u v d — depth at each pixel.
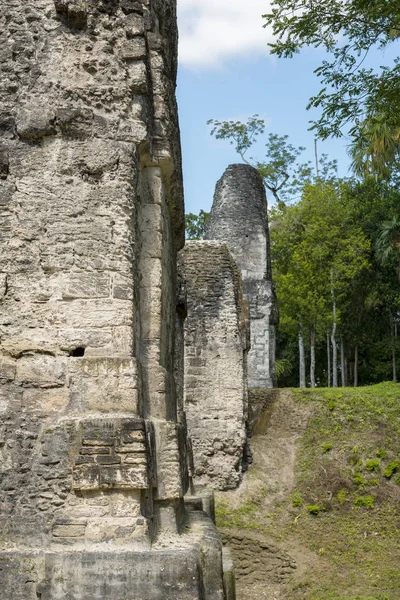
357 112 10.37
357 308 35.56
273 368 21.20
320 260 31.70
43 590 4.16
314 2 10.11
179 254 15.47
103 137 5.16
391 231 29.98
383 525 13.84
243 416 14.96
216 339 15.12
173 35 6.75
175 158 6.02
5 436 4.60
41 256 4.92
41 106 5.11
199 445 14.78
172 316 6.80
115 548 4.31
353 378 38.28
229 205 21.98
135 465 4.42
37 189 5.02
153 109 5.66
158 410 5.14
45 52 5.25
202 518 6.00
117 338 4.81
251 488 14.79
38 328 4.81
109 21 5.38
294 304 30.34
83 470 4.42
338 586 12.02
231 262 15.60
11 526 4.44
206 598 4.56
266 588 12.44
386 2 9.80
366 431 16.14
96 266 4.91
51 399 4.68
